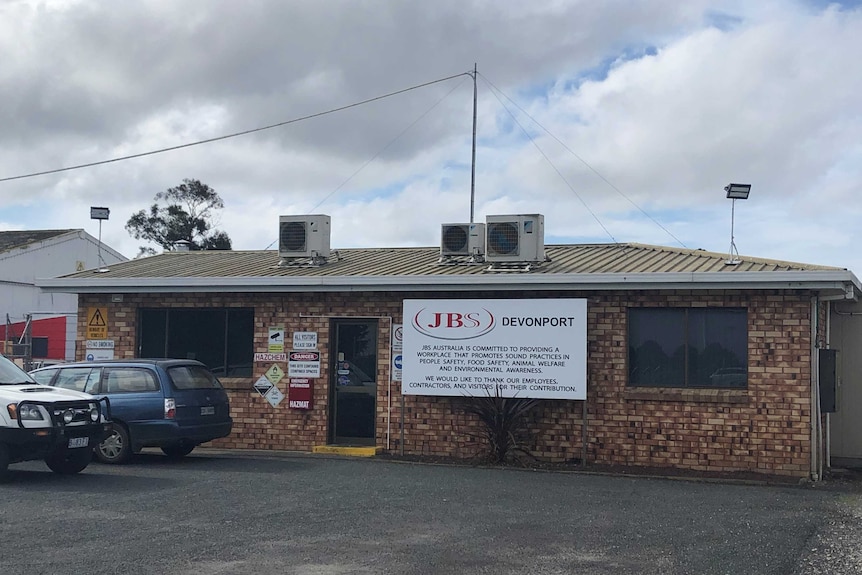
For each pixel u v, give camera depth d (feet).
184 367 51.03
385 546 29.09
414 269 58.90
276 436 59.16
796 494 42.65
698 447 49.98
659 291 51.16
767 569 26.89
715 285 48.85
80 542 29.25
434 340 54.39
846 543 30.81
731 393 49.49
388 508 36.01
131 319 62.95
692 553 28.78
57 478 43.68
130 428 49.44
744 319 50.06
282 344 59.41
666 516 35.40
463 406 54.65
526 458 52.75
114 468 47.85
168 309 62.69
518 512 35.68
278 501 37.27
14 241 127.85
